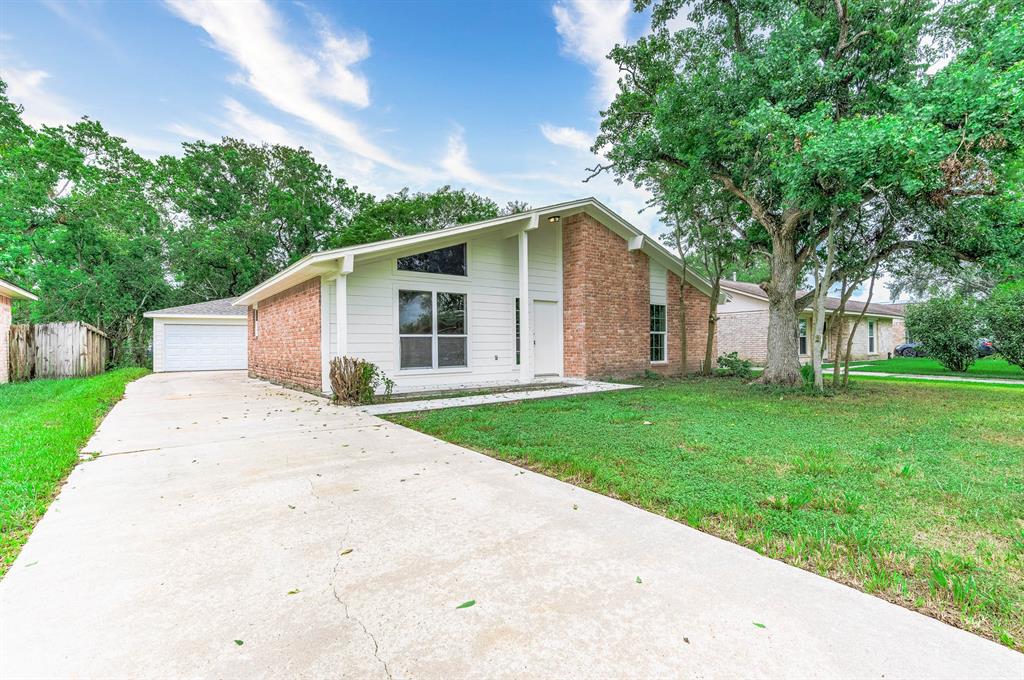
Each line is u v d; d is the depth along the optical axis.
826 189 7.88
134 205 23.09
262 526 2.89
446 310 10.60
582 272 12.28
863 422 6.15
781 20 8.51
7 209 18.48
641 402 8.15
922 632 1.80
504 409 7.45
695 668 1.58
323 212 31.11
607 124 11.69
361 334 9.41
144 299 23.25
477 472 4.07
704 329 15.84
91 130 23.56
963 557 2.42
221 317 20.33
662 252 13.95
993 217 8.34
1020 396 8.77
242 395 10.02
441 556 2.47
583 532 2.78
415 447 5.02
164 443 5.21
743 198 10.26
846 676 1.54
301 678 1.56
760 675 1.54
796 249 10.57
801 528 2.78
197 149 28.23
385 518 3.02
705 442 4.99
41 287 20.17
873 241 9.81
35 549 2.57
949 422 6.11
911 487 3.51
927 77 7.77
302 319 10.96
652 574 2.26
